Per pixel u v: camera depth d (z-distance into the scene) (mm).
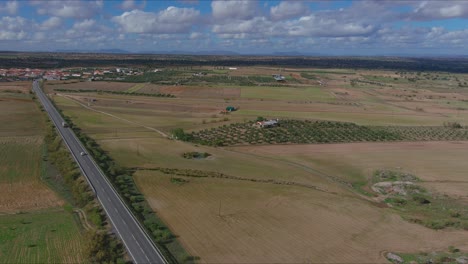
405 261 55906
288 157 110000
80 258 53719
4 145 111188
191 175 90312
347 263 55125
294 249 58562
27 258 53625
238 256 56094
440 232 65562
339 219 69500
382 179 94125
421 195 83125
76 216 68062
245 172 95438
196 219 67938
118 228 62656
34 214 68875
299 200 77562
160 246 57562
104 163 96750
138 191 80312
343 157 110500
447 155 113812
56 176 88250
